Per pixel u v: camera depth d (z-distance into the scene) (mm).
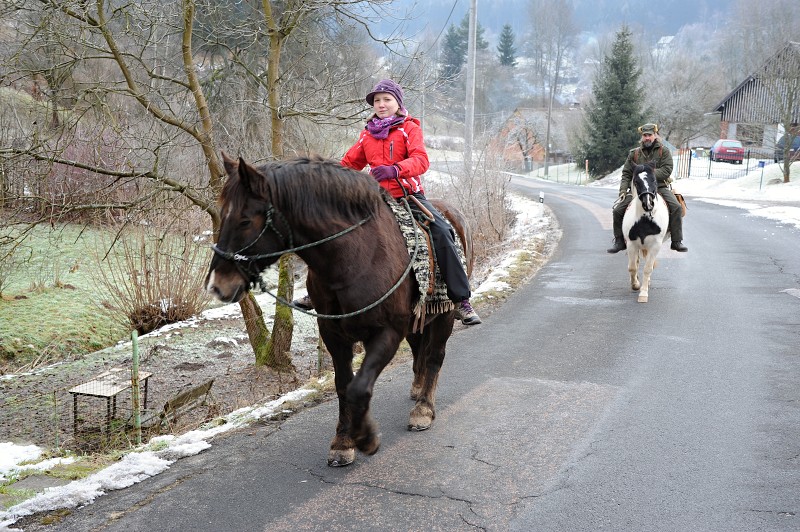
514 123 64312
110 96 9422
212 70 13859
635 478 4297
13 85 8406
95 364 9750
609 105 49188
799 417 5281
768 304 9359
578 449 4770
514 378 6488
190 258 12969
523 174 59375
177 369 9414
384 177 4512
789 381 6160
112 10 7926
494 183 17531
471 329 8625
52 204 7848
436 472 4461
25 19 7832
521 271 12688
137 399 6301
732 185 33594
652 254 9914
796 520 3746
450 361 7160
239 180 3762
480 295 10469
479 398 5930
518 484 4258
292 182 3922
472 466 4539
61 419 7781
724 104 51312
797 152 34906
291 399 6039
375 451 4449
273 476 4461
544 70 96812
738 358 6930
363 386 4074
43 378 9227
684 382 6215
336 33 10414
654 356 7090
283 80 9016
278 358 8805
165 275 11945
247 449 4934
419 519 3859
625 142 48938
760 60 55531
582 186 41625
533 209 24172
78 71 9695
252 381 8477
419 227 4750
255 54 12055
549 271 12867
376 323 4242
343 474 4465
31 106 9641
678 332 8070
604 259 13977
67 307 11781
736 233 16797
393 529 3760
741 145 44906
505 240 17484
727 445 4781
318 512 3969
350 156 5008
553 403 5746
